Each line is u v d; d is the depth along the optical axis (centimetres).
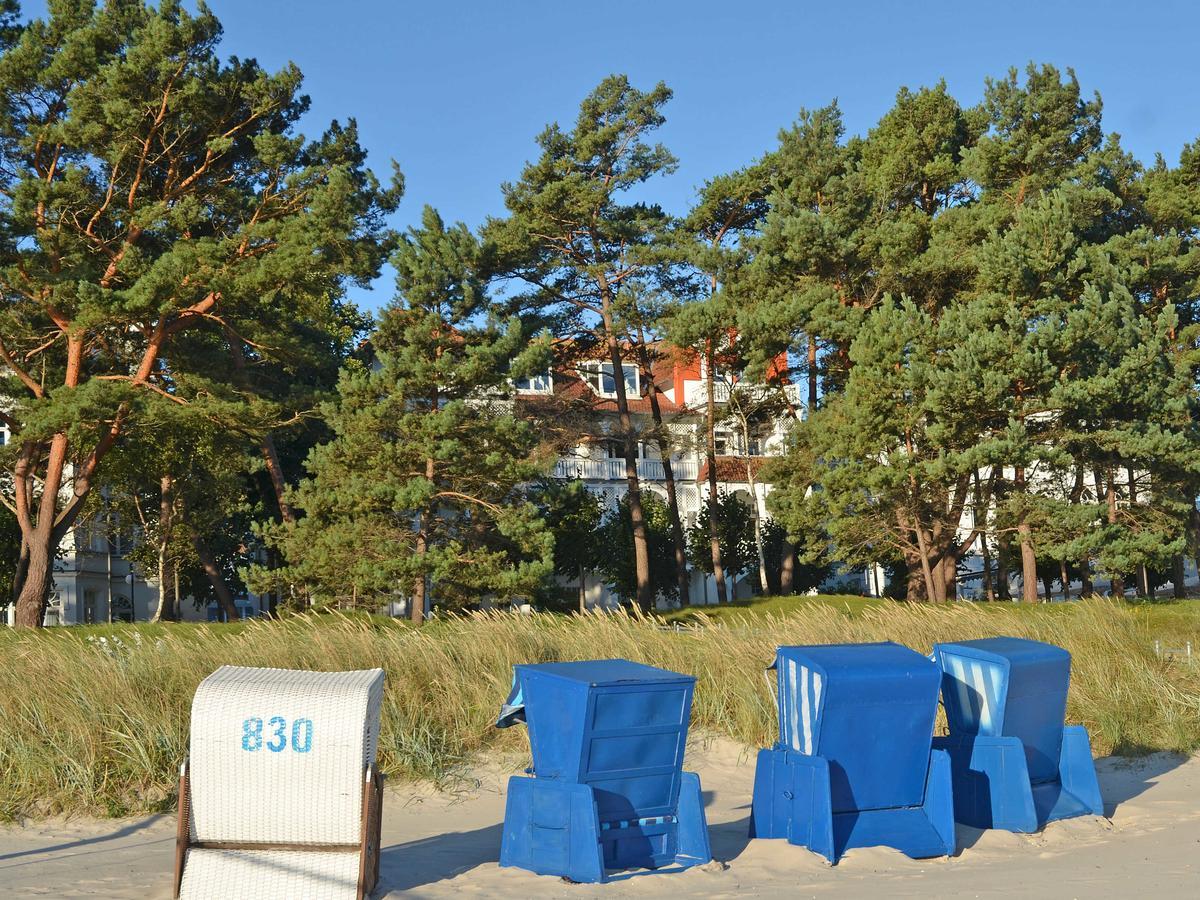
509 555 3800
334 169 2823
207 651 1402
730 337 4116
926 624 1773
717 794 1153
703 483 5588
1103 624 1773
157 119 2956
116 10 3034
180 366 3192
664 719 810
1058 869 771
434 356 3328
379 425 3278
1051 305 3434
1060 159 4047
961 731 973
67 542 4450
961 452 3400
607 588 5384
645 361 4584
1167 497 3712
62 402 2727
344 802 702
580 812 782
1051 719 976
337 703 709
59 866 841
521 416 4150
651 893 739
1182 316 4528
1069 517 3416
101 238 3058
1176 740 1333
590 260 4397
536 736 823
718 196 4434
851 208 3969
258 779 704
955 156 4391
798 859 824
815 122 4212
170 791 1060
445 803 1109
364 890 694
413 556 3161
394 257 3328
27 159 3014
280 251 2767
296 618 1733
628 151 4328
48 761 1061
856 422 3406
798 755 866
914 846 845
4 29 3100
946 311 3481
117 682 1212
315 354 3288
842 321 3712
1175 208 4275
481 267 3853
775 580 5288
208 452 3525
